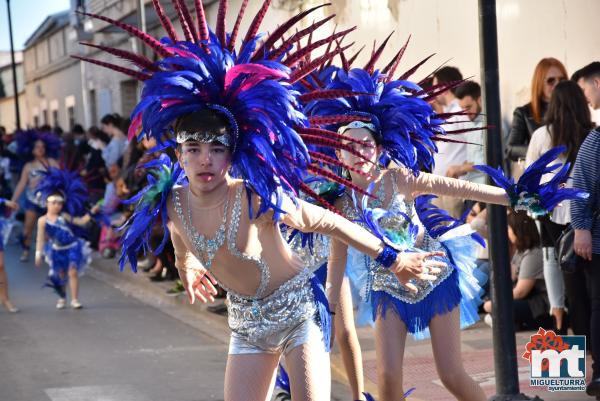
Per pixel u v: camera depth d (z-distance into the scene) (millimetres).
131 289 11625
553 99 6535
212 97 3518
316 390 3709
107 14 20750
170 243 11102
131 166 12227
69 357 7719
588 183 5469
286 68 3480
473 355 6953
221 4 3666
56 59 31750
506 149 7965
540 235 7008
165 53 3584
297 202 3670
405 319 4621
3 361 7598
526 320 7543
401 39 10805
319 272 5527
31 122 37531
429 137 4797
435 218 4961
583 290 6316
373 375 6551
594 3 7855
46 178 10359
